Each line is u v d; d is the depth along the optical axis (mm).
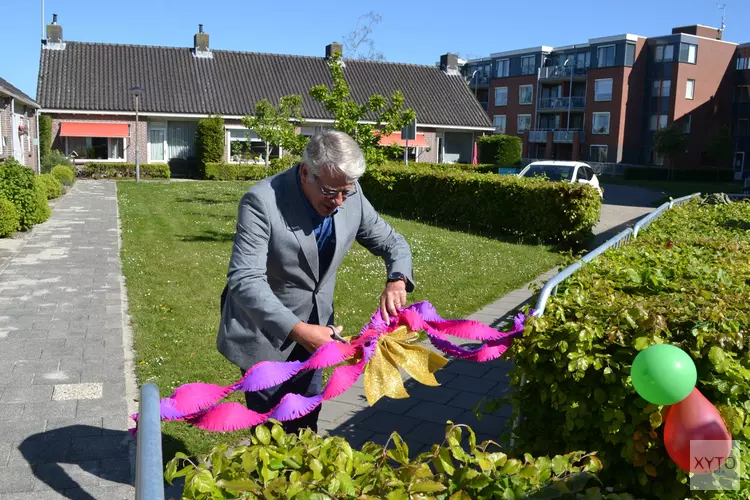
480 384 5254
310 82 36000
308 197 2586
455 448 1820
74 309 7086
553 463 1891
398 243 2988
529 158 61594
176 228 13664
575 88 58656
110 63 33438
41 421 4262
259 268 2480
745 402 2516
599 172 53969
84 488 3492
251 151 33688
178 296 7684
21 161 23984
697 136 54188
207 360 5453
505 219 14172
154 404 1492
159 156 32844
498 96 64812
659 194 31016
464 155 38656
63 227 13445
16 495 3395
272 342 2686
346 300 7762
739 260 4703
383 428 4406
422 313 2762
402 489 1573
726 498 2502
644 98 54812
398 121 12742
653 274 3783
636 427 2551
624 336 2598
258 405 2867
